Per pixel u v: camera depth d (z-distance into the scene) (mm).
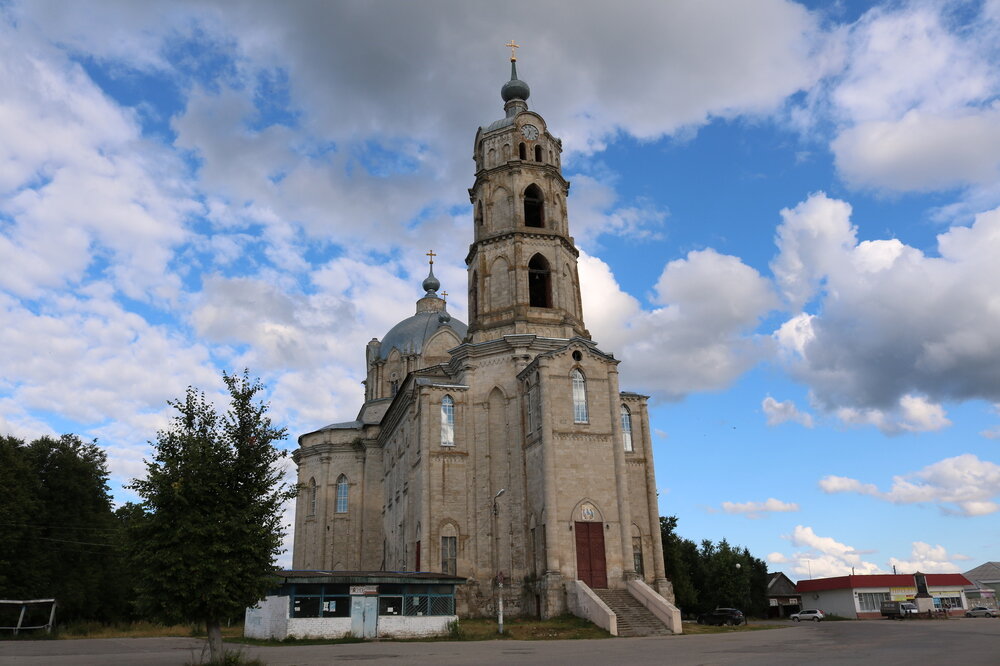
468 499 55469
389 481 73688
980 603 100562
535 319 59594
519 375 56500
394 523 67938
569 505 51625
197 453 25422
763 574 96625
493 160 65500
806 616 83688
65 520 61906
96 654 32031
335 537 79000
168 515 24922
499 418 57031
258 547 25516
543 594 49250
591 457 53344
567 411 53750
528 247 61688
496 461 56031
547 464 51688
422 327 89312
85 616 63000
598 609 44531
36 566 56938
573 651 31547
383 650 33219
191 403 26750
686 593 79500
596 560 51156
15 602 50250
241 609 25125
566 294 61875
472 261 64688
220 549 24625
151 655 31141
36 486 59438
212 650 25016
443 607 44312
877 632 44406
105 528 63281
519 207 62656
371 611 41969
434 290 96438
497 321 60031
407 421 63094
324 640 39812
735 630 48688
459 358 59406
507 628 44438
